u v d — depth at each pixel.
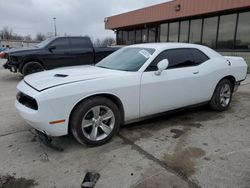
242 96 6.23
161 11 14.45
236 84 5.08
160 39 16.12
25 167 2.76
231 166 2.74
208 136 3.60
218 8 11.12
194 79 4.13
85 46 9.21
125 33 19.98
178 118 4.43
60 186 2.41
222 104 4.80
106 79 3.22
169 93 3.84
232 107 5.19
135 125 4.05
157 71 3.65
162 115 4.23
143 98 3.56
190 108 4.55
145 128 3.92
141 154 3.04
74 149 3.19
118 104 3.42
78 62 9.14
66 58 8.88
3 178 2.54
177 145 3.29
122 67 3.78
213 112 4.81
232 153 3.06
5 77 10.09
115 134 3.62
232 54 11.51
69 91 2.91
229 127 3.98
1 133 3.74
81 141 3.12
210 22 12.49
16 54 8.17
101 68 3.90
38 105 2.79
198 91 4.28
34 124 2.94
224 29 11.84
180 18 13.76
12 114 4.69
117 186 2.39
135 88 3.44
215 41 12.38
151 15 15.29
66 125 2.98
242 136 3.61
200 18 12.99
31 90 2.98
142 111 3.62
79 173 2.63
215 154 3.03
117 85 3.27
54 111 2.85
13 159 2.94
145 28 17.48
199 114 4.68
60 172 2.66
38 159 2.94
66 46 8.88
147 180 2.49
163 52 3.88
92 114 3.17
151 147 3.24
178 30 14.53
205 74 4.30
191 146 3.26
